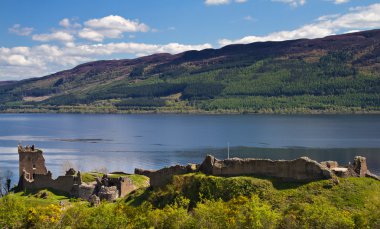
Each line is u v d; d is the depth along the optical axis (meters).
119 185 122.12
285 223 68.75
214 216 73.62
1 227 89.31
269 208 73.06
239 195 83.94
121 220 78.44
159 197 95.19
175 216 75.50
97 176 145.62
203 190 88.94
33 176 151.25
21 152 158.50
